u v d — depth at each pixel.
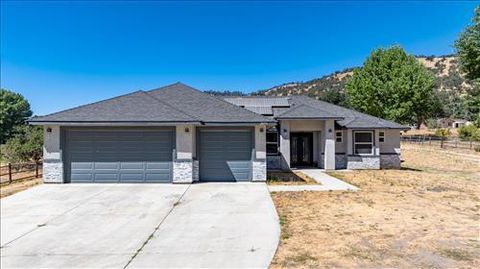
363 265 6.34
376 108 42.94
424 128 77.31
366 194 13.34
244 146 16.55
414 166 25.03
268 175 18.92
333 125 21.55
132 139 15.86
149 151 15.85
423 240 7.73
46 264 6.73
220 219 9.77
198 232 8.60
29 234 8.57
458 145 38.38
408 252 6.98
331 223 9.20
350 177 18.48
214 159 16.56
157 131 15.84
